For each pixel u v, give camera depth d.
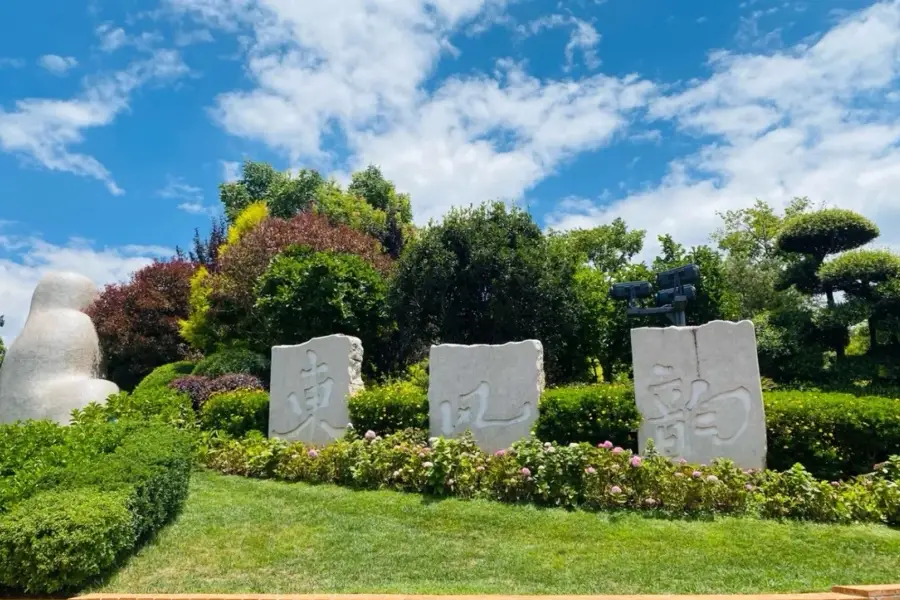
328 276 14.35
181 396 11.57
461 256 14.78
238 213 27.81
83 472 5.95
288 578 5.09
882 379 15.34
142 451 6.72
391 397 9.84
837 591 4.43
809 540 5.63
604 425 8.25
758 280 18.69
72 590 4.82
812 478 6.61
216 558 5.56
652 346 8.34
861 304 16.36
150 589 4.92
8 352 15.06
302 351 10.87
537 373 8.97
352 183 30.33
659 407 8.12
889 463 6.89
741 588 4.68
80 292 17.53
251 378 13.62
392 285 14.98
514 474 7.04
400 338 15.30
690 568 5.08
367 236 20.70
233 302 17.25
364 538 6.00
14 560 4.75
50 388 14.20
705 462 7.75
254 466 8.82
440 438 7.80
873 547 5.46
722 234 28.03
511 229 15.18
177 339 18.55
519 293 14.14
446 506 6.80
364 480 7.90
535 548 5.61
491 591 4.69
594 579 4.91
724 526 6.02
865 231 17.55
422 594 4.55
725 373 7.87
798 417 7.70
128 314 18.22
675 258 15.52
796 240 18.20
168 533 6.23
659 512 6.41
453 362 9.55
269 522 6.54
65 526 4.86
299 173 27.69
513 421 8.95
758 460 7.51
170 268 19.91
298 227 18.53
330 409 10.32
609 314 15.15
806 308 17.44
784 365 15.98
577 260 17.27
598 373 15.95
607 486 6.73
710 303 14.70
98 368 16.17
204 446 9.75
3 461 6.89
